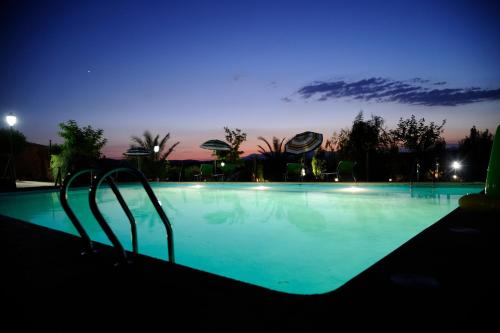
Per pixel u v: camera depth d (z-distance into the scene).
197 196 8.29
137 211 5.73
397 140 12.31
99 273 1.21
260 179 13.91
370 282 0.87
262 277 2.37
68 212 1.50
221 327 0.71
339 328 0.65
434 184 7.50
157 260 1.33
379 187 8.00
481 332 0.60
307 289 2.13
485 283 0.84
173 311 0.83
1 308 0.93
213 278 1.06
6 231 2.06
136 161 15.24
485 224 1.61
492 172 2.10
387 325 0.64
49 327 0.81
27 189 8.29
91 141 13.38
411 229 3.82
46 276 1.19
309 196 7.50
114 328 0.79
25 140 16.50
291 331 0.67
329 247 3.10
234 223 4.48
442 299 0.75
